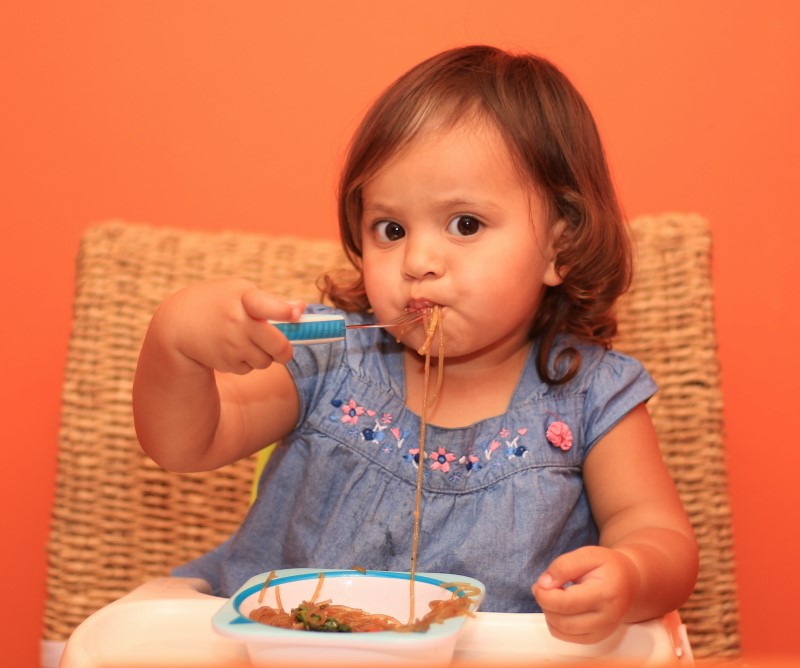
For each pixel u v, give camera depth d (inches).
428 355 35.1
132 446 50.8
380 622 27.1
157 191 62.8
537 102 38.7
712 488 49.0
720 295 60.9
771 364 61.0
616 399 39.5
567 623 27.5
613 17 60.5
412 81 37.9
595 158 41.1
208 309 30.0
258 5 62.0
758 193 60.8
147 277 51.9
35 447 63.1
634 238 50.2
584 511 39.7
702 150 60.8
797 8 60.4
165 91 62.6
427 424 39.5
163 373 31.6
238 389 38.2
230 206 62.6
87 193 63.0
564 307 42.0
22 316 63.0
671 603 33.0
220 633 24.0
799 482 60.9
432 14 61.1
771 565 60.9
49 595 50.2
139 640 29.5
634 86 60.6
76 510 50.4
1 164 62.9
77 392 51.1
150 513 50.8
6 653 63.0
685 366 49.7
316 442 39.8
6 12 62.7
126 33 62.6
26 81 62.9
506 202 36.5
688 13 60.6
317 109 62.0
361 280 44.0
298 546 39.1
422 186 35.8
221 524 51.2
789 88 60.6
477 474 38.2
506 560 37.1
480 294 35.9
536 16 60.6
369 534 38.0
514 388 40.3
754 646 60.6
